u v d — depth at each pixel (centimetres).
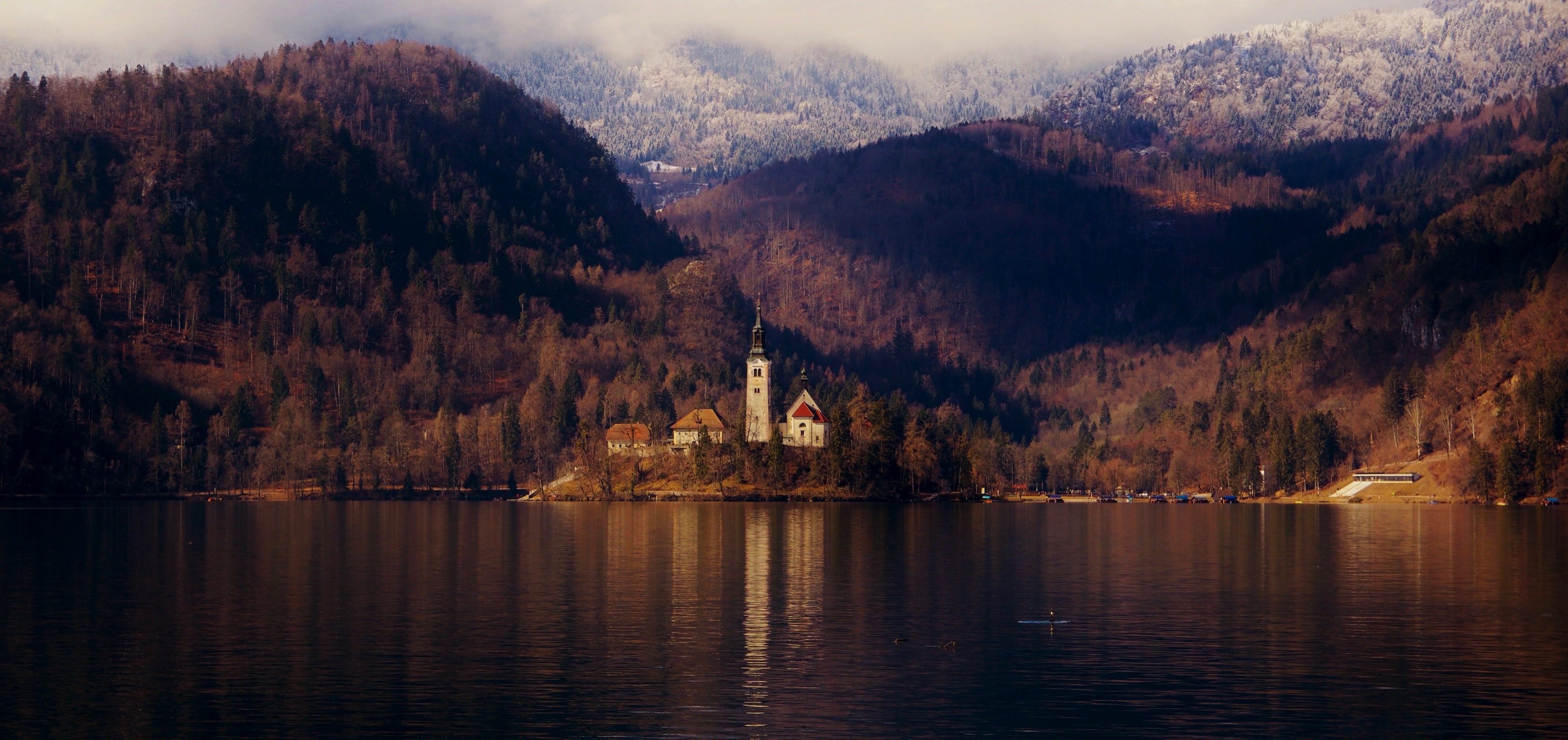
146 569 13250
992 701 7006
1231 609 10325
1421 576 12706
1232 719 6638
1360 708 6850
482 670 7750
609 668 7838
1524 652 8356
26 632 9044
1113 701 7000
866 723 6569
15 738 6234
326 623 9494
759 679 7538
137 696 7050
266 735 6303
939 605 10531
